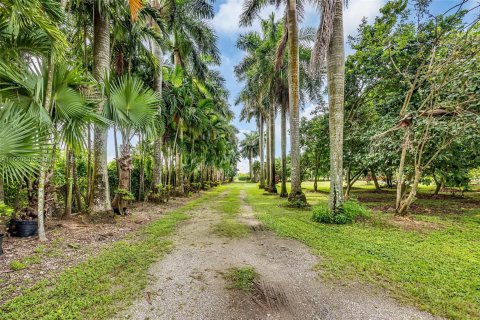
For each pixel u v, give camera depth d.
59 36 3.61
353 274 3.18
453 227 5.72
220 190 22.81
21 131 3.09
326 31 6.08
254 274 3.19
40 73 4.24
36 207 5.05
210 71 17.91
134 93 6.01
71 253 3.86
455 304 2.44
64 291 2.63
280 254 3.98
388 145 7.76
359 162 10.34
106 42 6.71
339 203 6.51
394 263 3.53
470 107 5.91
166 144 14.01
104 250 4.07
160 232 5.38
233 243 4.62
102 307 2.36
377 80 9.69
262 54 14.98
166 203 11.17
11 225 4.72
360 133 10.00
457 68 5.88
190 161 17.55
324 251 4.08
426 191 15.10
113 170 11.09
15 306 2.31
